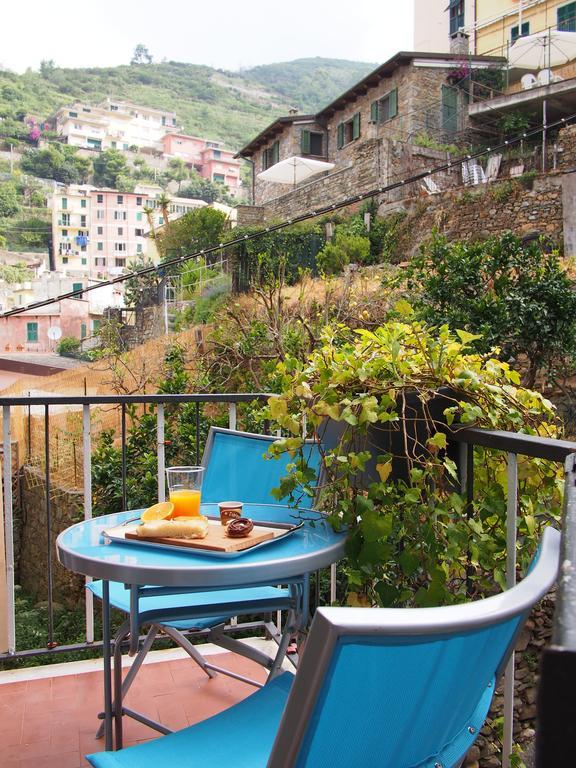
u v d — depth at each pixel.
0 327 39.03
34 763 2.05
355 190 20.92
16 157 111.50
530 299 8.12
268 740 1.33
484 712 1.02
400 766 0.82
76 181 112.19
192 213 27.39
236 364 9.81
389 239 18.27
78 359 29.42
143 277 25.78
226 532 1.67
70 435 11.73
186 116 162.38
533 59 23.56
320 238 19.45
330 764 0.73
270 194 30.33
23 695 2.50
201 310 19.25
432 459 1.85
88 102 149.88
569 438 8.51
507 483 1.85
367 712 0.73
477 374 1.95
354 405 1.90
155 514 1.81
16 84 141.25
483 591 1.99
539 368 8.48
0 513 4.92
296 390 1.95
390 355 1.92
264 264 18.38
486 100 22.55
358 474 2.02
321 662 0.66
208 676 2.63
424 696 0.77
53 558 10.62
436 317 8.20
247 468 2.35
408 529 1.88
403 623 0.66
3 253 83.00
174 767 1.25
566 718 0.40
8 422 2.55
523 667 2.71
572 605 0.48
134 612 1.53
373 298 9.50
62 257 91.75
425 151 20.72
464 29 27.42
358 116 25.58
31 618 9.39
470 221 16.61
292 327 8.88
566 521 0.74
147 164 125.88
